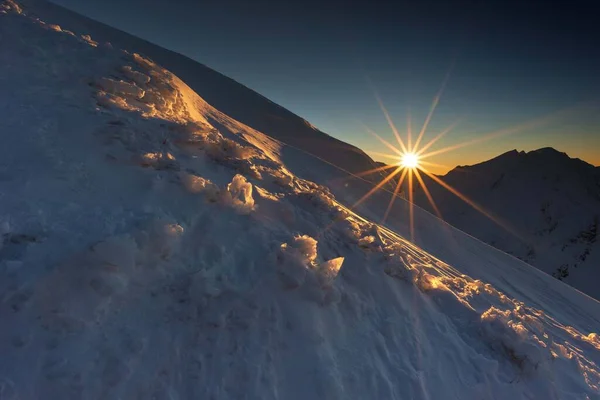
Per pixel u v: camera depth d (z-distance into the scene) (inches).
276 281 200.5
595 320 558.6
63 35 402.9
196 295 175.9
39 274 148.3
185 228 204.1
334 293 213.8
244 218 234.1
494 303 322.7
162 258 181.2
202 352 161.2
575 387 237.0
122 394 136.6
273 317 185.9
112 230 177.8
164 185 228.5
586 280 7603.4
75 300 147.4
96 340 145.2
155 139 278.4
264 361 168.4
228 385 154.9
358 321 213.3
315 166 757.9
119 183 217.9
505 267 651.5
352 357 191.0
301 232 259.9
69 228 172.2
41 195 188.2
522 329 248.7
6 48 334.0
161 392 143.4
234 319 176.9
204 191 236.4
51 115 259.0
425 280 279.3
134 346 149.6
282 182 323.9
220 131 565.0
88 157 227.8
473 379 208.1
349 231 290.0
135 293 164.9
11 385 122.9
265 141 738.2
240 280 192.9
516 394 210.1
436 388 192.9
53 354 135.0
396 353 204.5
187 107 484.1
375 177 1706.4
